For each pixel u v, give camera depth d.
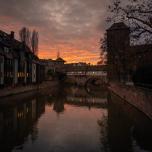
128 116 25.61
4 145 14.78
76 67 122.50
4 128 19.58
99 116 26.39
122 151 13.91
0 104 34.84
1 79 47.94
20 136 16.98
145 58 27.00
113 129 19.39
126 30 24.61
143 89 25.98
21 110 30.03
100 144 15.23
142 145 15.09
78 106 36.44
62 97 51.66
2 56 48.81
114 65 47.44
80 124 21.62
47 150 13.87
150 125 20.56
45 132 18.34
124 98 41.72
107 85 92.81
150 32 22.73
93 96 55.41
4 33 64.31
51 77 106.44
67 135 17.41
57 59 137.62
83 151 13.83
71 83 119.56
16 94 51.72
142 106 26.92
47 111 30.09
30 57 71.81
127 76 47.38
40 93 60.44
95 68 114.44
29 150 13.81
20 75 62.34
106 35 35.28
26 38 72.88
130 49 25.97
